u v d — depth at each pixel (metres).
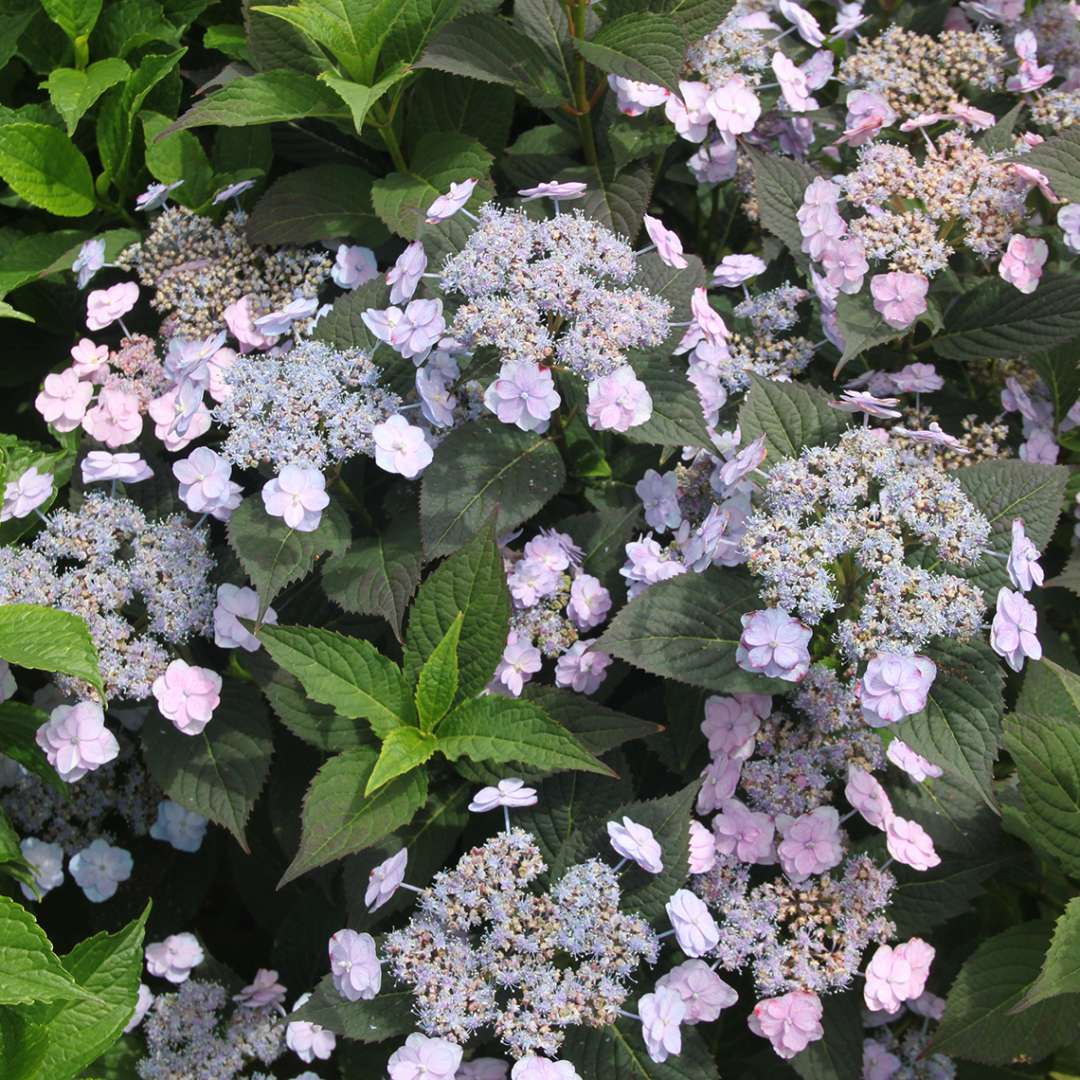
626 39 0.94
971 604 0.84
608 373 0.88
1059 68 1.10
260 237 0.98
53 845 0.97
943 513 0.86
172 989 1.00
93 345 0.97
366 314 0.90
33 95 1.07
